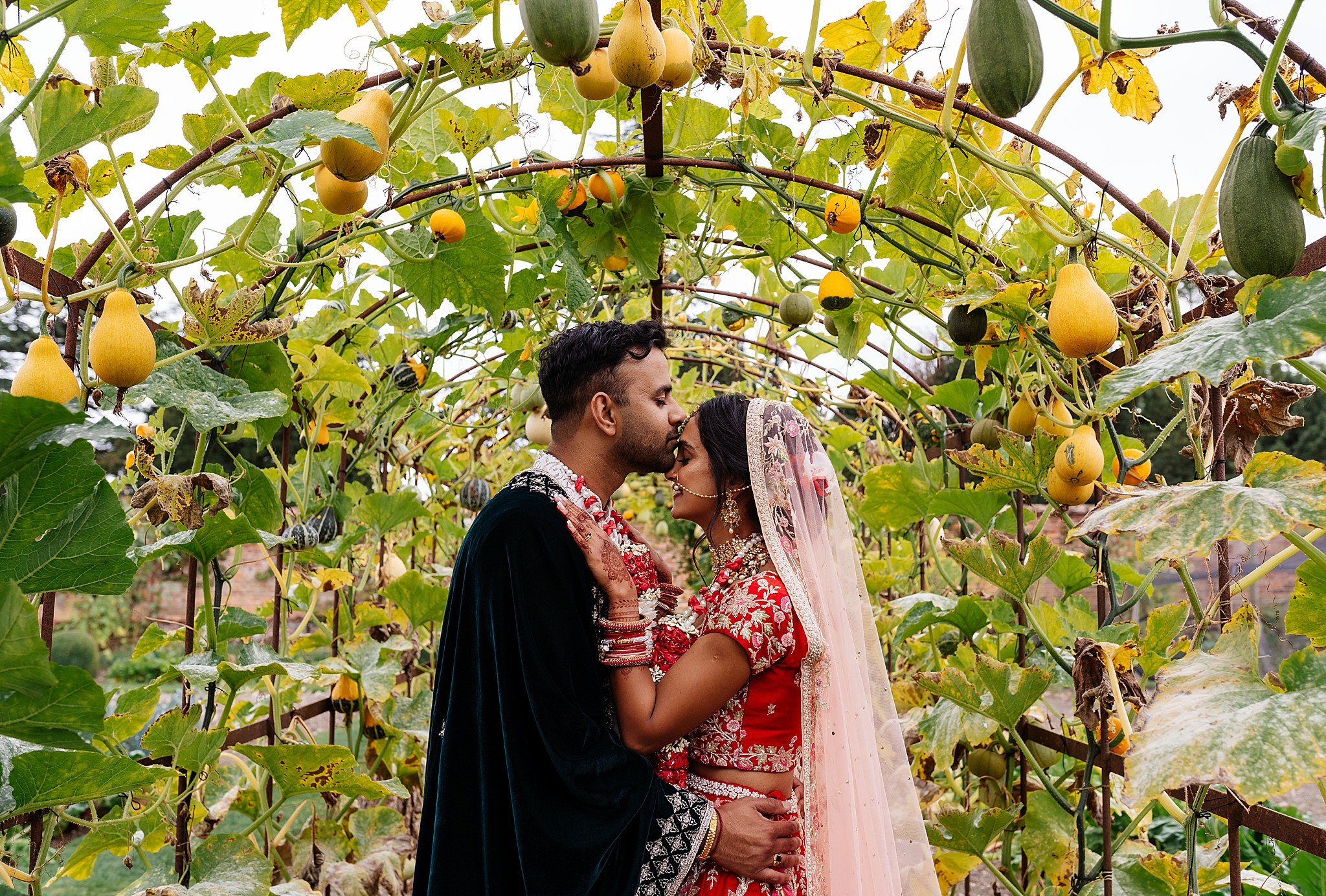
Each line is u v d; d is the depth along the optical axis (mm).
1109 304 1700
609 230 2545
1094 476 1985
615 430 1930
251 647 2248
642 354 1920
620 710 1833
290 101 1854
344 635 3340
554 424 2000
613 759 1754
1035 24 1558
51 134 1537
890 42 2072
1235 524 1307
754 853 1820
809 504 2062
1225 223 1409
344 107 1648
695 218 2781
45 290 1584
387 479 3881
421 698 3439
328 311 3260
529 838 1688
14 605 1103
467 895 1782
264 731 2836
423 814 1960
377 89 1721
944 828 2496
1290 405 1718
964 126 1945
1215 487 1405
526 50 1744
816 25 1908
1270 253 1367
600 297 3234
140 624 10500
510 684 1740
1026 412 2316
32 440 1158
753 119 2412
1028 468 2131
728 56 1998
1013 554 2168
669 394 1990
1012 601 2660
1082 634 2537
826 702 1921
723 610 1895
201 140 1933
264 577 8445
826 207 2301
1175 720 1384
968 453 2164
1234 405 1768
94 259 1727
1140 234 2346
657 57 1656
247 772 2719
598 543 1821
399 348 3613
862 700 2043
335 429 3434
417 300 2520
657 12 1827
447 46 1676
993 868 2525
